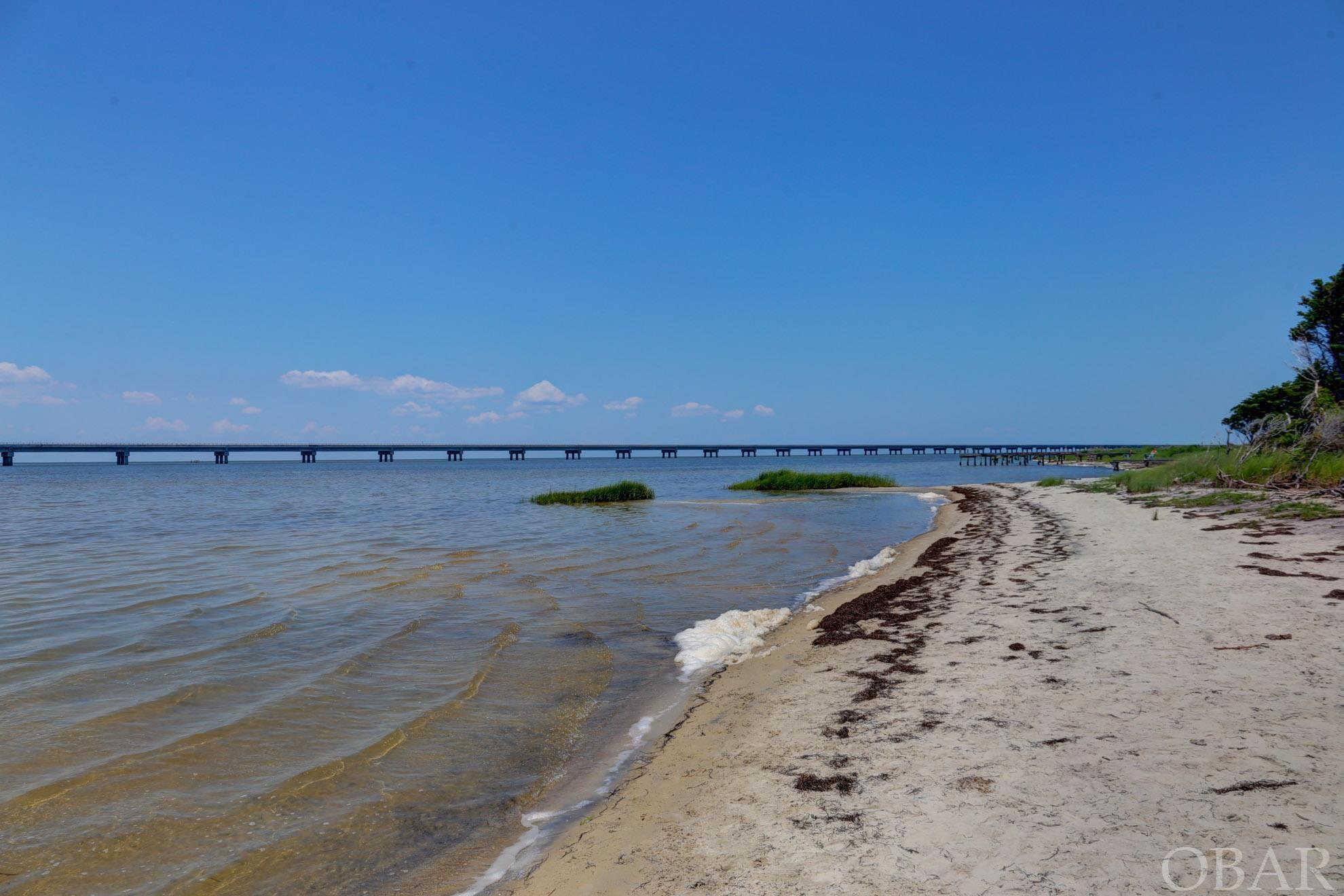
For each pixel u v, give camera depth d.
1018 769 5.14
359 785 6.11
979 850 4.16
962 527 24.20
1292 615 8.27
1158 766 4.91
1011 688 6.94
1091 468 92.62
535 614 12.32
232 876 4.79
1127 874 3.73
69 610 12.69
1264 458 24.48
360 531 25.80
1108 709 6.05
